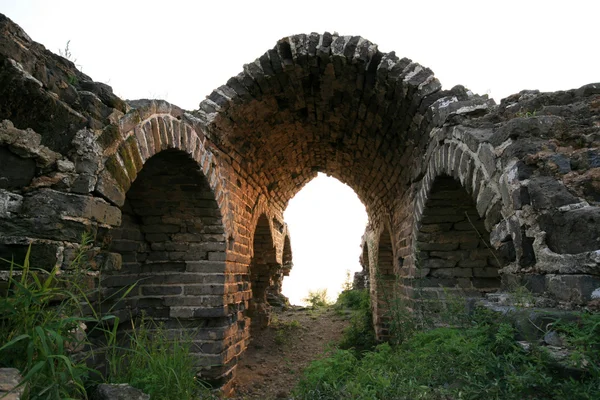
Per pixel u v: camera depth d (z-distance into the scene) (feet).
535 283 9.14
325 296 56.95
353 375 11.19
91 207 9.62
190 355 13.98
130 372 9.57
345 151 25.75
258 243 32.48
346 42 17.44
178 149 14.38
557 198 8.70
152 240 17.69
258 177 24.63
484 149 11.58
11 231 8.23
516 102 13.46
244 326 21.52
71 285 8.29
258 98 18.98
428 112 16.05
